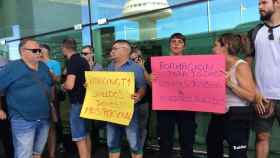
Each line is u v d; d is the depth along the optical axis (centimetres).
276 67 362
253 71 388
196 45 547
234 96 372
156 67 420
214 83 382
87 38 680
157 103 424
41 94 440
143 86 441
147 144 589
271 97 367
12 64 431
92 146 612
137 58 520
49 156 574
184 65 401
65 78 540
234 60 374
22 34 780
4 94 439
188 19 555
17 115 432
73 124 493
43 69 451
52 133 566
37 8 754
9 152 539
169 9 574
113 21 643
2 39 811
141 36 609
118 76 433
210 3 532
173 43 434
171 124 433
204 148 545
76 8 692
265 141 388
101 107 451
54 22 726
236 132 373
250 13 495
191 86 400
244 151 376
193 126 436
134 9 612
